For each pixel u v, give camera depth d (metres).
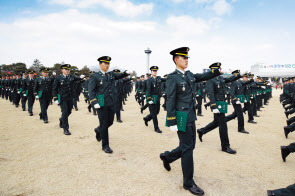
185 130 2.49
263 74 42.34
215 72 2.72
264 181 2.85
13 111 9.34
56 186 2.64
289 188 2.09
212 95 3.95
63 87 5.25
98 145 4.41
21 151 3.96
